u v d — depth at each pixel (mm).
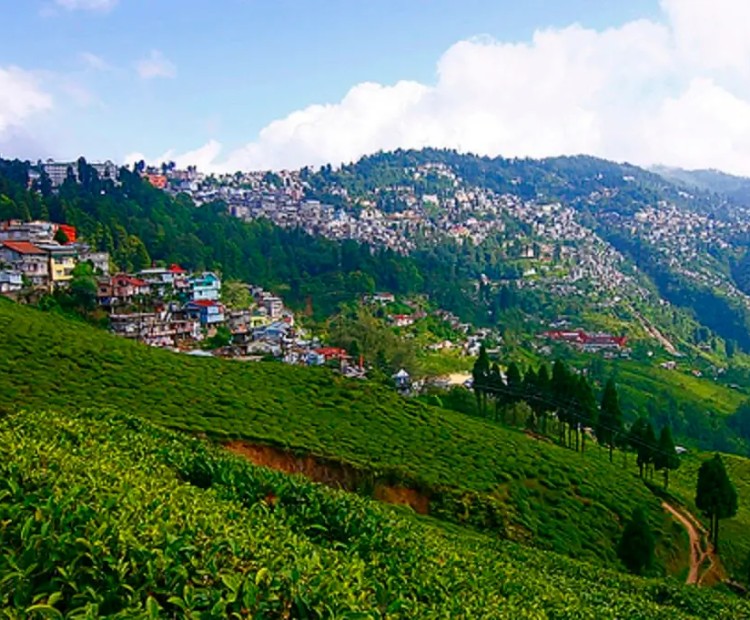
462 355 157375
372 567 14227
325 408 54312
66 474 12922
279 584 9312
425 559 17000
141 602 8406
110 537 9523
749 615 28844
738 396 165375
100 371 49875
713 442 130125
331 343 121750
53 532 9359
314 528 17422
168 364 56562
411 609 11461
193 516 11945
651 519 53406
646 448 70875
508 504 45406
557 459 58531
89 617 7449
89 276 112812
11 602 8000
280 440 43281
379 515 19953
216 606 8211
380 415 55406
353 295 178125
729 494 53969
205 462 21109
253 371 60688
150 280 129000
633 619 20953
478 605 13977
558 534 44094
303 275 189500
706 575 49188
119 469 16109
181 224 194750
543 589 19953
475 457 51594
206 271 155375
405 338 151625
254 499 18812
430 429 55062
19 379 44406
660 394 152250
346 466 42781
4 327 53969
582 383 83250
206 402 48438
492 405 100625
